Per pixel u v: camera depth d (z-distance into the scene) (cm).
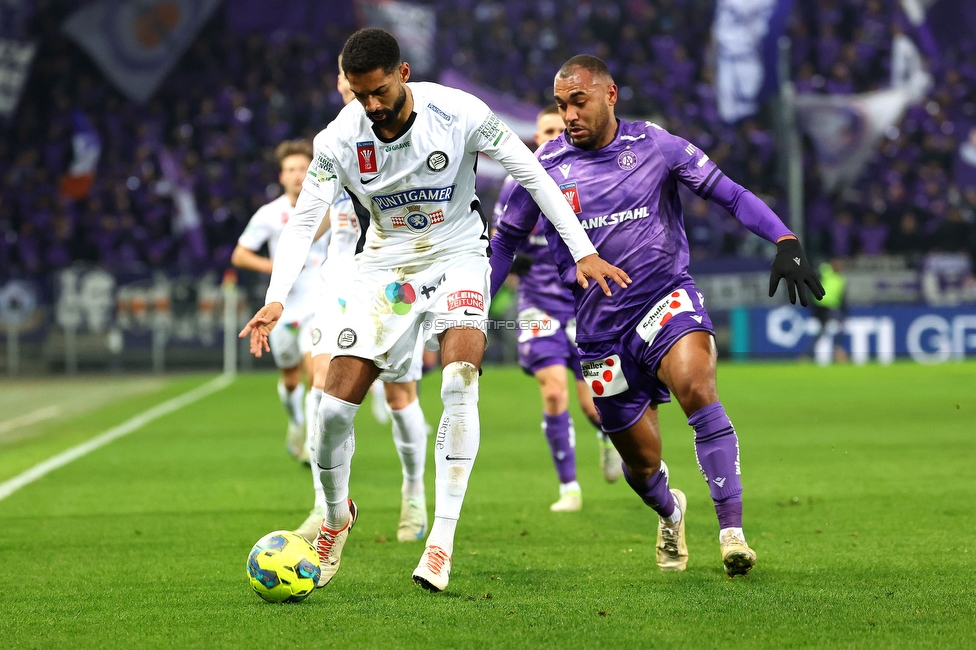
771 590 1437
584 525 2033
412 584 1521
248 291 7325
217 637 1235
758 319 7319
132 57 8562
